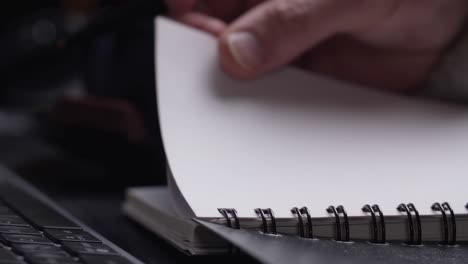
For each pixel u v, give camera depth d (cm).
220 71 48
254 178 39
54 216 41
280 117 47
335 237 37
